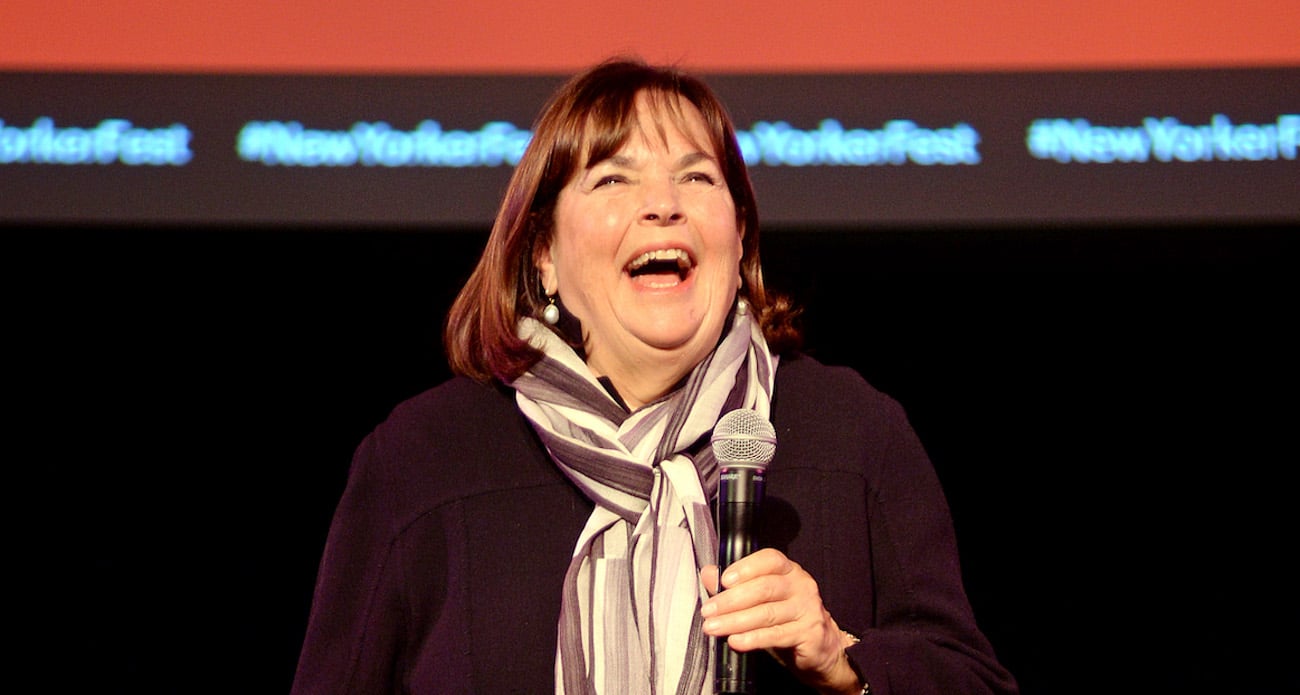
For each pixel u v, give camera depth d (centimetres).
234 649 1441
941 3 1149
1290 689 1384
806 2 1154
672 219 550
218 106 1152
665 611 522
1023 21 1147
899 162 1135
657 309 553
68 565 1440
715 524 547
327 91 1153
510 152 1143
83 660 1429
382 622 553
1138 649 1412
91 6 1157
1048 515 1431
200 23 1159
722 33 1155
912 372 1433
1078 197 1123
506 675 528
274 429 1467
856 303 1408
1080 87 1139
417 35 1159
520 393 571
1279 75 1132
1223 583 1408
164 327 1428
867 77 1148
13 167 1138
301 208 1138
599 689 513
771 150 1139
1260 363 1406
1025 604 1427
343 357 1458
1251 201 1116
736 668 473
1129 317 1402
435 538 558
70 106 1149
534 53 1157
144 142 1145
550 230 588
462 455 571
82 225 1136
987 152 1133
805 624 465
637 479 543
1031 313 1410
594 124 566
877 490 561
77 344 1436
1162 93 1136
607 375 586
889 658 495
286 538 1460
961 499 1438
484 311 586
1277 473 1406
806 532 546
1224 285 1331
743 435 495
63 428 1447
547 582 541
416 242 1191
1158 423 1423
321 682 547
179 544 1453
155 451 1457
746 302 600
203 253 1229
